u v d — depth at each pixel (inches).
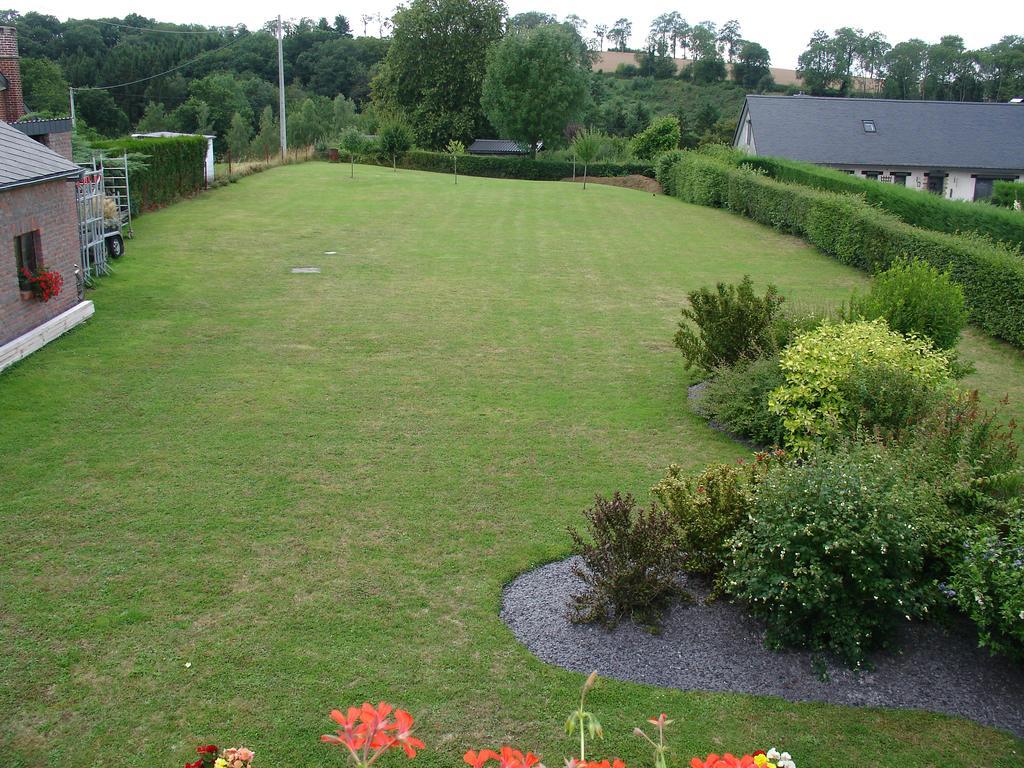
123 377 417.4
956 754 181.5
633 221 1053.2
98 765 171.9
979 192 1567.4
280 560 253.0
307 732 182.5
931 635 220.8
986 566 203.8
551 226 979.3
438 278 677.3
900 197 839.1
